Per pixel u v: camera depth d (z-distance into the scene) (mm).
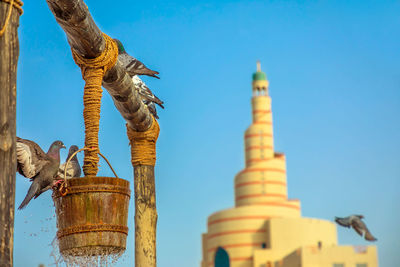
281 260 28812
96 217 4656
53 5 4531
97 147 4969
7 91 3488
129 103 5934
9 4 3549
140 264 6348
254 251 29969
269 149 35062
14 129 3516
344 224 12836
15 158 3510
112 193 4715
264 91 36531
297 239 29531
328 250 25250
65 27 4738
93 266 4715
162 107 7516
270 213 31781
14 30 3578
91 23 4762
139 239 6418
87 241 4617
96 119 5023
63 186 4652
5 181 3412
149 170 6598
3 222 3365
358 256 23531
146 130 6570
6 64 3498
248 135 35312
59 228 4719
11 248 3396
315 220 29438
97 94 5078
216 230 32875
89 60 5059
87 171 4871
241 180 34562
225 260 31672
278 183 34312
